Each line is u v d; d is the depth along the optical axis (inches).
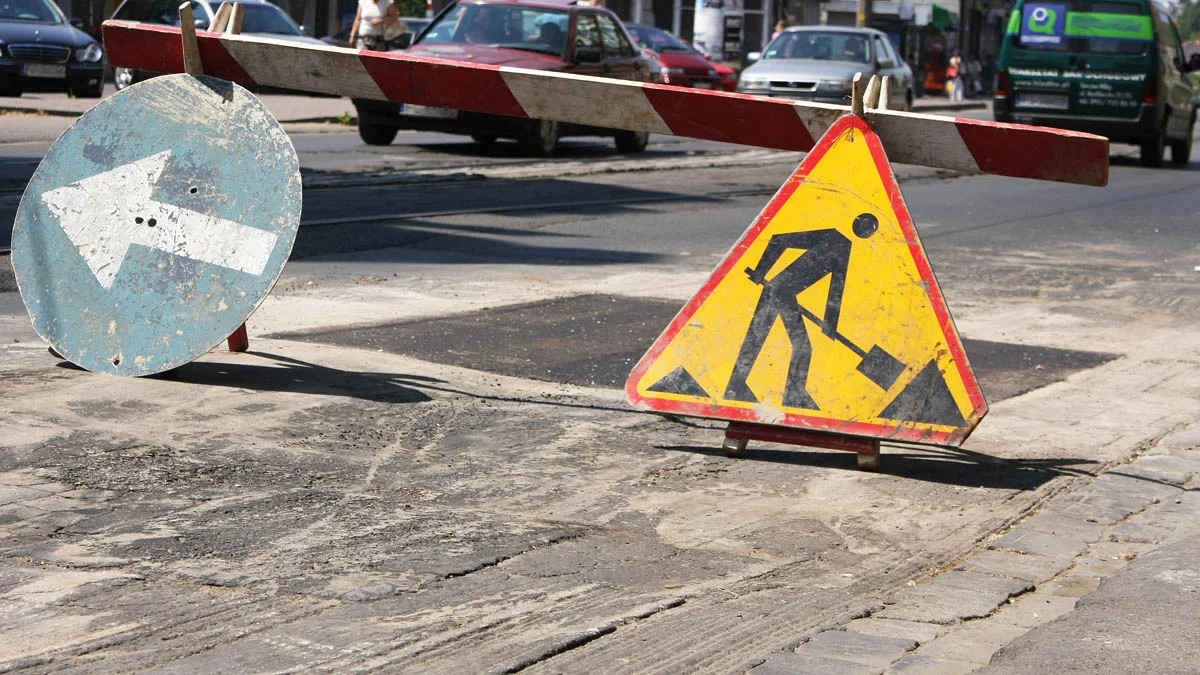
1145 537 191.9
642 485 204.4
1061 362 311.0
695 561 173.8
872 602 162.2
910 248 210.2
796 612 157.2
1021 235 532.1
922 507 201.3
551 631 146.6
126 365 235.5
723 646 145.5
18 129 716.0
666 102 227.5
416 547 171.9
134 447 203.5
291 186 236.1
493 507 190.2
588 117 232.2
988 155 214.5
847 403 211.2
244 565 162.2
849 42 1002.1
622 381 269.3
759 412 214.1
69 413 215.9
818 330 212.7
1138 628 153.6
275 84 243.6
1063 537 190.5
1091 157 210.1
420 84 237.0
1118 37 907.4
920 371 208.7
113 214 240.2
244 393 234.4
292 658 136.7
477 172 649.6
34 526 171.0
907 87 1039.0
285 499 187.2
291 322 302.8
